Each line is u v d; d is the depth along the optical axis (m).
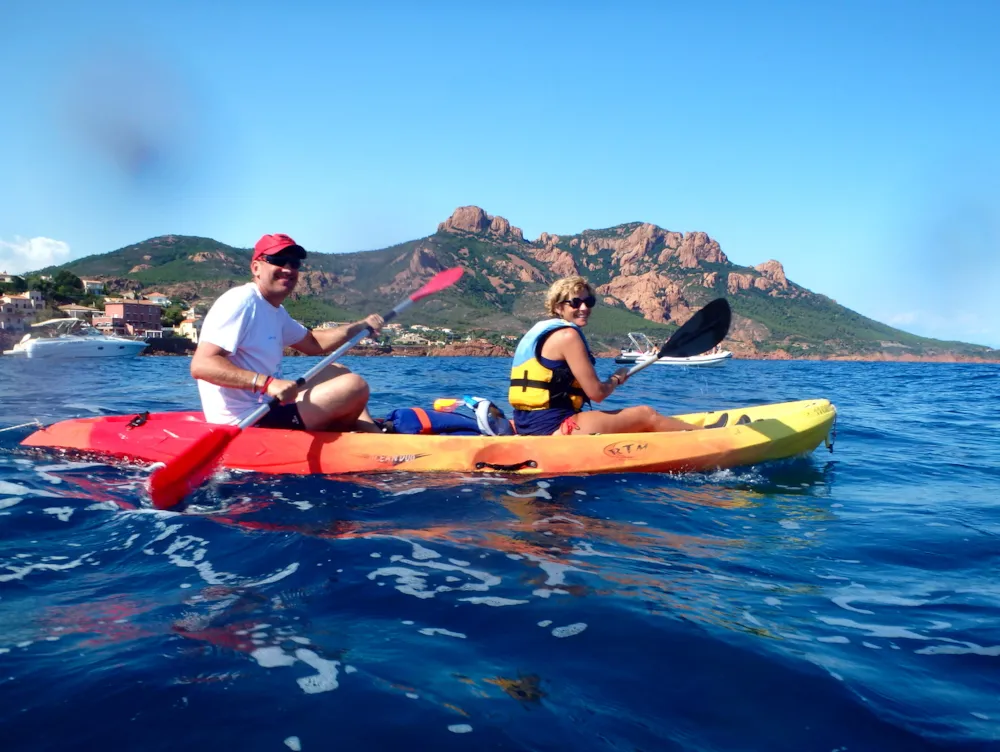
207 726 1.47
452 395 10.50
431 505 3.32
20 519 2.96
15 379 13.16
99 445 4.07
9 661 1.72
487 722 1.52
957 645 1.99
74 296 88.19
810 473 4.57
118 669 1.69
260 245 3.87
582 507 3.37
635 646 1.90
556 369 4.17
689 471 4.24
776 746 1.47
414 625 2.01
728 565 2.65
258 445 3.93
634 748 1.44
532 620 2.05
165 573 2.38
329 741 1.43
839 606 2.27
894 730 1.54
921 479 4.54
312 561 2.49
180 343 71.62
